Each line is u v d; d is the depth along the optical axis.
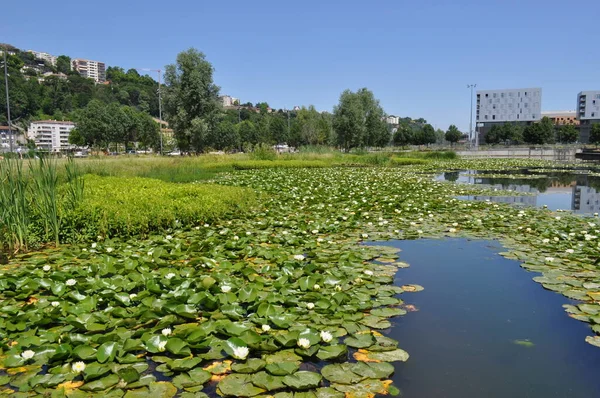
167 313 2.99
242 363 2.41
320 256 4.56
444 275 4.19
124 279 3.63
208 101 30.36
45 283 3.61
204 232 5.71
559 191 11.55
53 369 2.34
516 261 4.66
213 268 4.06
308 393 2.14
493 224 6.30
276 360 2.46
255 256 4.61
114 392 2.15
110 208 5.66
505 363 2.55
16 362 2.40
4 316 3.05
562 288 3.70
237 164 19.94
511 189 12.05
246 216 6.96
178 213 6.16
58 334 2.76
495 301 3.53
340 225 6.22
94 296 3.28
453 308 3.37
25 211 5.25
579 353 2.68
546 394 2.22
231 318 2.97
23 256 4.81
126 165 15.34
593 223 6.23
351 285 3.74
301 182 12.48
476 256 4.85
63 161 10.37
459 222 6.61
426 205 7.84
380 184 11.90
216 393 2.17
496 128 57.91
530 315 3.25
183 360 2.43
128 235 5.57
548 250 4.92
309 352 2.49
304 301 3.29
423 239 5.66
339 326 2.92
